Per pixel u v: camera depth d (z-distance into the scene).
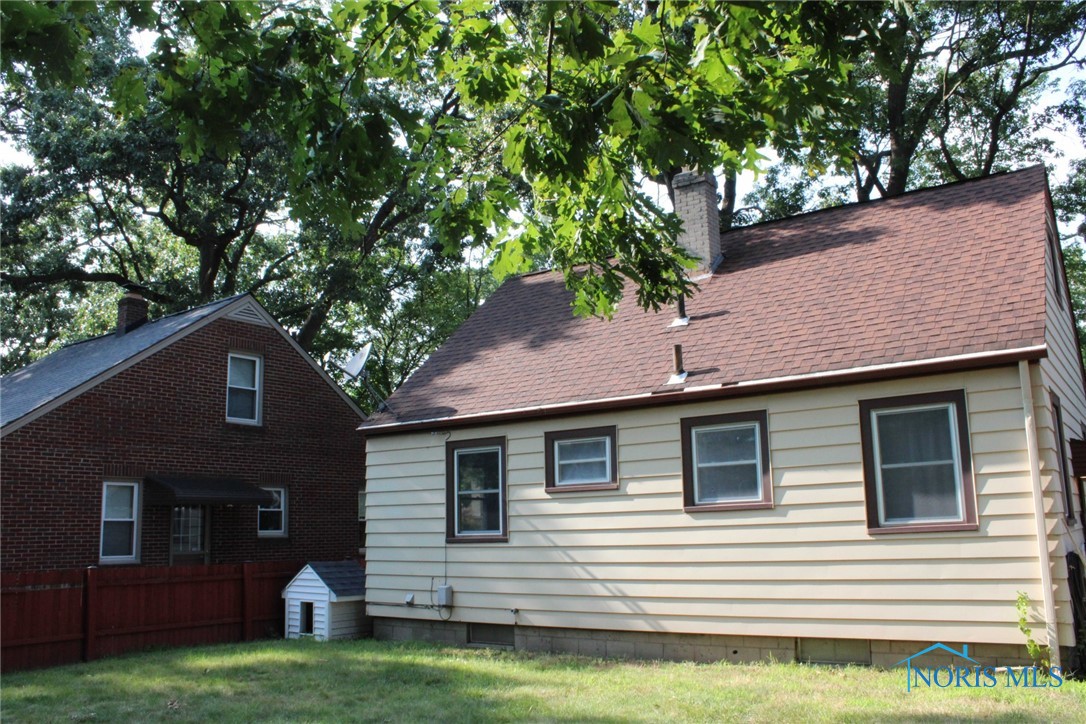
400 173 6.09
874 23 5.51
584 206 7.40
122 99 5.73
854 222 14.33
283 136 5.92
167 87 5.65
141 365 17.67
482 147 7.76
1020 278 10.91
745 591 11.30
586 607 12.59
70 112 26.62
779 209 30.66
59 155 26.62
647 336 13.75
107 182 29.11
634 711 8.44
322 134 5.82
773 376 11.28
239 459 19.14
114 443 17.00
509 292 17.83
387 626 14.94
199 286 32.81
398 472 14.97
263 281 33.94
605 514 12.59
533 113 6.54
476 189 7.11
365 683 10.55
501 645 13.52
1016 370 9.91
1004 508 9.76
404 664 11.88
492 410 13.71
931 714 7.84
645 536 12.20
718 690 9.33
